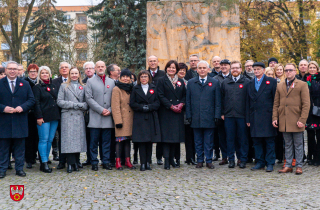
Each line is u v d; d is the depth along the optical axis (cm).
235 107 732
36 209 448
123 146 761
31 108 716
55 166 780
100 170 718
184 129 744
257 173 678
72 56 2167
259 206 456
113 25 2500
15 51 2711
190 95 741
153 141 709
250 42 2305
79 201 484
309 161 776
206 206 457
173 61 738
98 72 723
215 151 849
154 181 609
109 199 493
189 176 652
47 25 2717
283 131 678
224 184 584
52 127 720
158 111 738
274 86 711
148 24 1362
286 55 2384
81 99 723
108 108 722
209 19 1345
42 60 2278
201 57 1331
